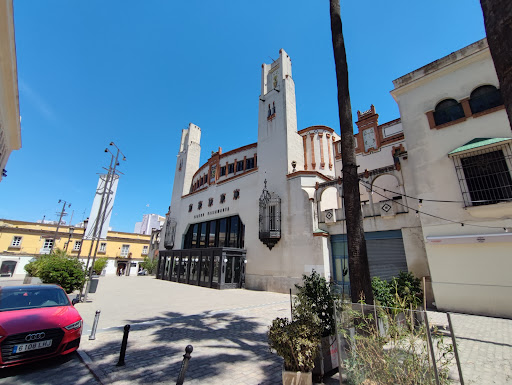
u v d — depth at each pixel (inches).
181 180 1467.8
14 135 297.4
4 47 176.6
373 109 835.4
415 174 515.8
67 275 513.3
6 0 150.6
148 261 1718.8
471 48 477.1
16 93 234.8
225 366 209.3
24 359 193.3
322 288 215.3
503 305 372.2
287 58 989.8
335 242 672.4
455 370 149.1
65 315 234.1
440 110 509.4
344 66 280.8
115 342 266.7
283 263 731.4
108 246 1742.1
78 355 229.8
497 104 445.7
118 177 832.9
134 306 480.4
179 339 279.7
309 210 704.4
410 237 522.0
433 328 140.8
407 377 134.3
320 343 184.1
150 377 188.2
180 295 647.1
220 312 426.9
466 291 408.2
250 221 886.4
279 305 497.7
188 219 1269.7
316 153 917.2
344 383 160.7
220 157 1192.2
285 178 802.8
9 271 1352.1
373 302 214.7
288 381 167.3
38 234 1481.3
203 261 919.7
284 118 879.1
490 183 423.5
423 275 490.9
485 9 106.2
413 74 544.7
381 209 574.9
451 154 457.7
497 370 189.2
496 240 389.1
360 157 830.5
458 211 443.5
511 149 407.5
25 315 219.5
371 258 584.4
